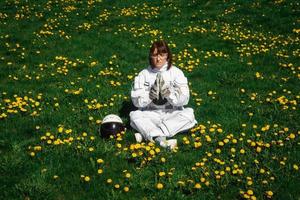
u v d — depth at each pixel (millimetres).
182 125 3973
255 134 4148
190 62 6309
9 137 3990
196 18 9273
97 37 7719
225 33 8094
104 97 4934
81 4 10570
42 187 3252
